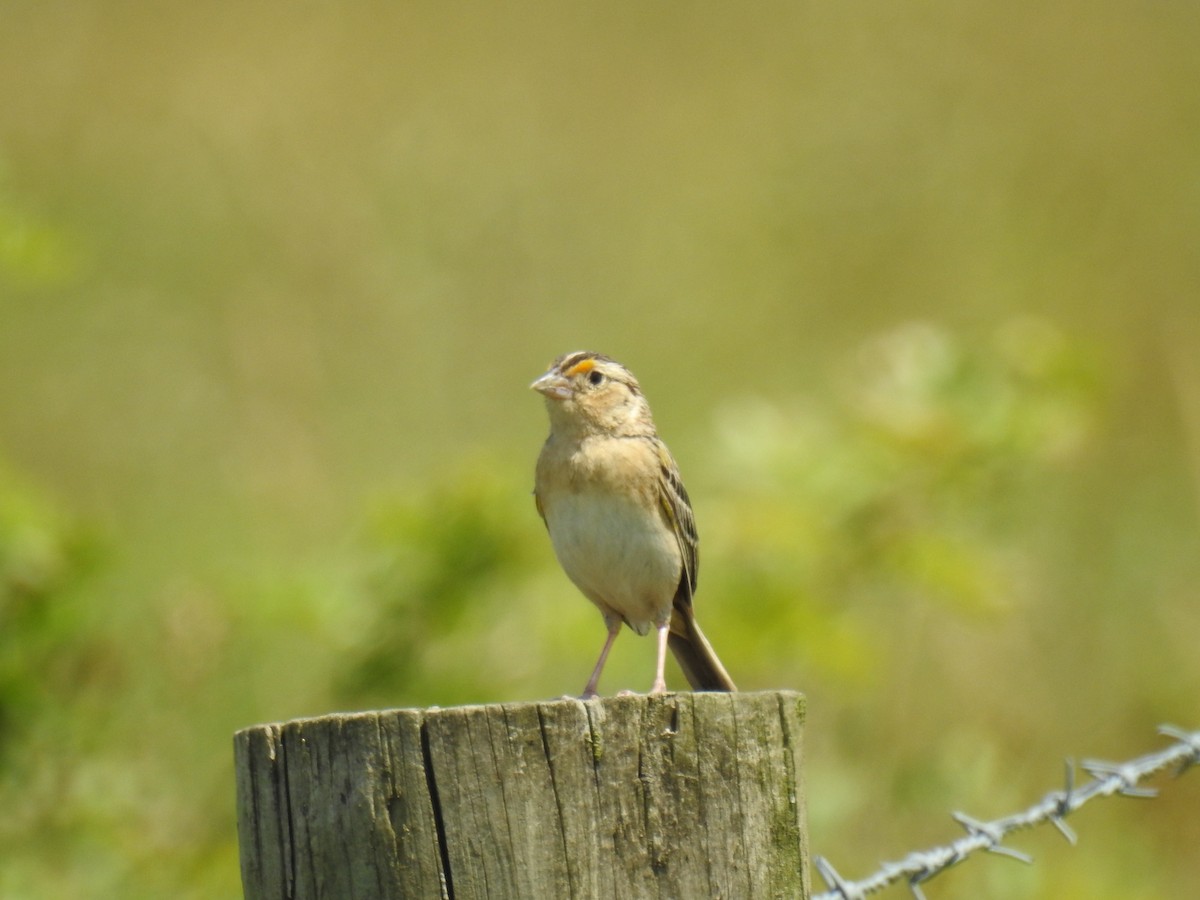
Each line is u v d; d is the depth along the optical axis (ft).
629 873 18.07
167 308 55.62
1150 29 62.69
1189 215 58.65
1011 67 63.31
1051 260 59.26
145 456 51.96
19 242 38.91
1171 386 54.80
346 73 63.82
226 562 45.19
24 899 33.88
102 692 36.68
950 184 61.21
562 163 62.59
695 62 65.77
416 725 17.90
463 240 59.21
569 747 18.04
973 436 42.01
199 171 59.16
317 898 18.02
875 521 42.34
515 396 55.42
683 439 54.65
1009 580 43.80
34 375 53.83
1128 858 43.09
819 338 58.75
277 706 38.93
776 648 40.09
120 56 63.16
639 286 59.77
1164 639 47.73
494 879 17.75
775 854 18.67
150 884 35.53
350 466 52.06
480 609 38.70
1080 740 45.37
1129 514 51.39
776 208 61.31
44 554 35.53
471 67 64.95
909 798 40.98
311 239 57.21
